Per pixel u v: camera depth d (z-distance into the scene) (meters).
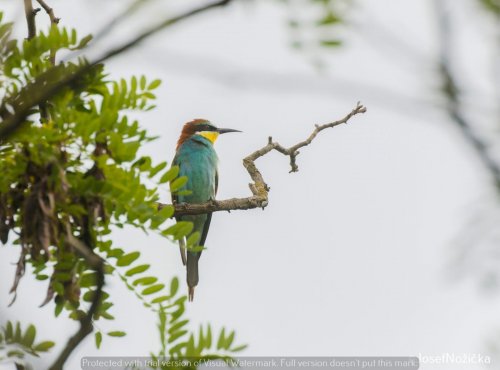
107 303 7.60
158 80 8.01
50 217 7.43
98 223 7.88
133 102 7.96
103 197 7.73
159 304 7.41
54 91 5.49
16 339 6.25
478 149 4.25
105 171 7.75
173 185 8.09
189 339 6.60
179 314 6.89
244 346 6.62
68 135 7.64
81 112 7.84
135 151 7.75
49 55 7.75
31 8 7.85
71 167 7.89
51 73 6.77
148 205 8.01
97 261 7.07
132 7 4.57
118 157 7.74
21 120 5.51
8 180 7.69
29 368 6.15
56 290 7.54
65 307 7.60
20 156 7.55
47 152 7.50
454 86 4.14
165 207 7.98
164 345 6.68
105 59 4.50
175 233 8.00
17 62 7.65
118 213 7.88
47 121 7.87
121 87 7.93
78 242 7.60
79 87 7.70
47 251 7.33
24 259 7.48
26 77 7.72
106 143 7.76
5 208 7.68
